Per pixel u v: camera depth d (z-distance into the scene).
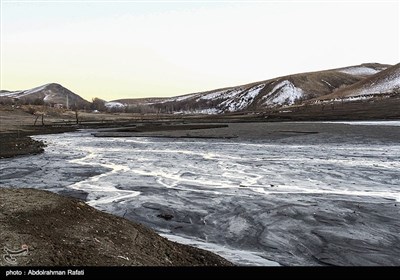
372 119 70.38
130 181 18.75
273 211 12.77
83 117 125.06
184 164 24.25
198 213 12.89
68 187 17.55
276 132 48.72
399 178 17.88
